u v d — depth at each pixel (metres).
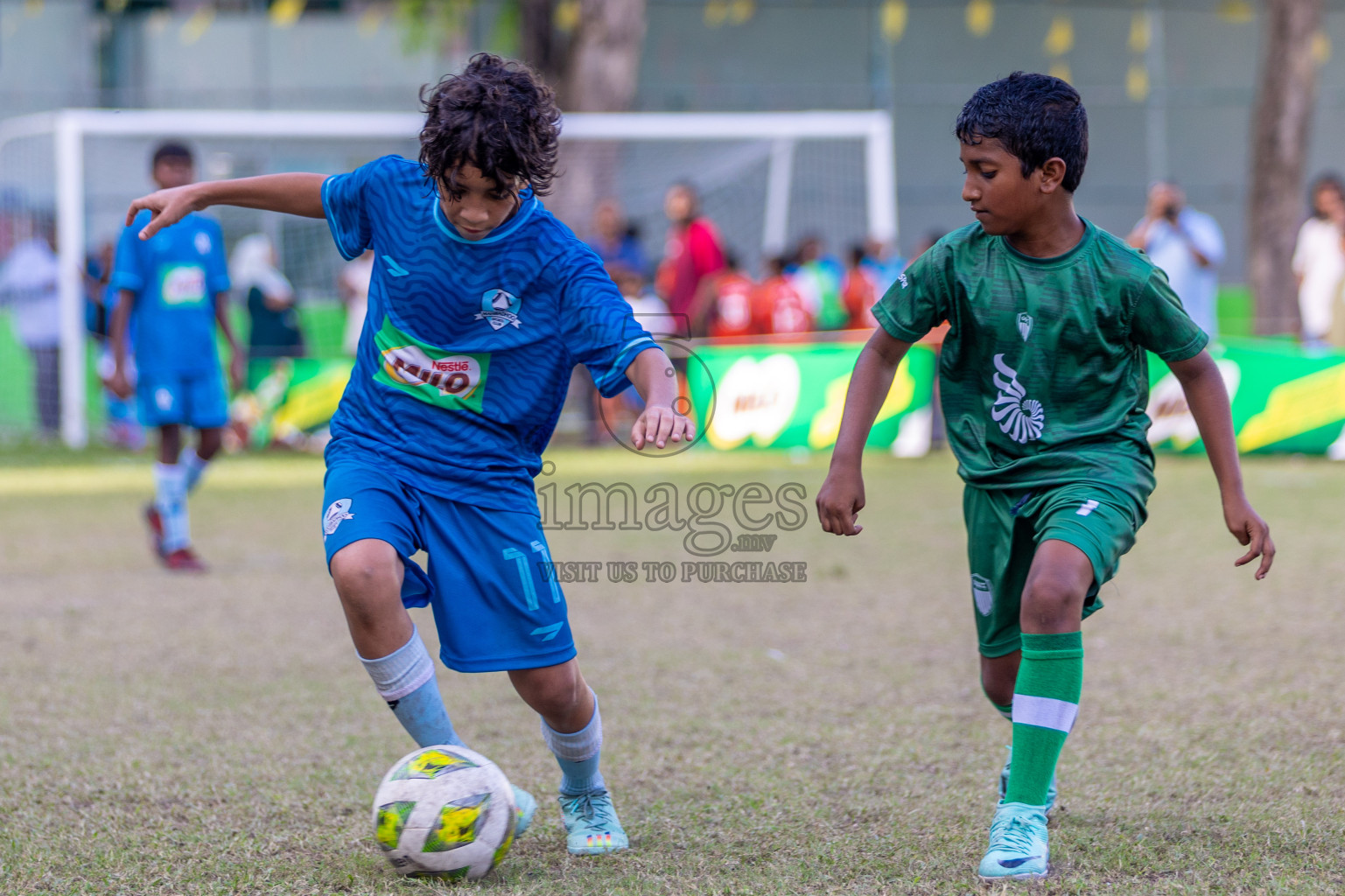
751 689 15.05
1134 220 73.94
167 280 22.95
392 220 9.38
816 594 21.16
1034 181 9.03
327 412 43.97
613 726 13.45
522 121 8.54
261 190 9.92
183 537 23.66
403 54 65.88
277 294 46.38
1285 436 38.72
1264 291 49.75
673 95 70.38
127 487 36.00
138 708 14.29
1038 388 9.40
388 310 9.39
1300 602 19.41
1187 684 14.77
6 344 48.75
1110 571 9.12
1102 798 10.73
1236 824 9.95
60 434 47.84
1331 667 15.40
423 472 9.26
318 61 67.75
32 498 33.84
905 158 72.75
